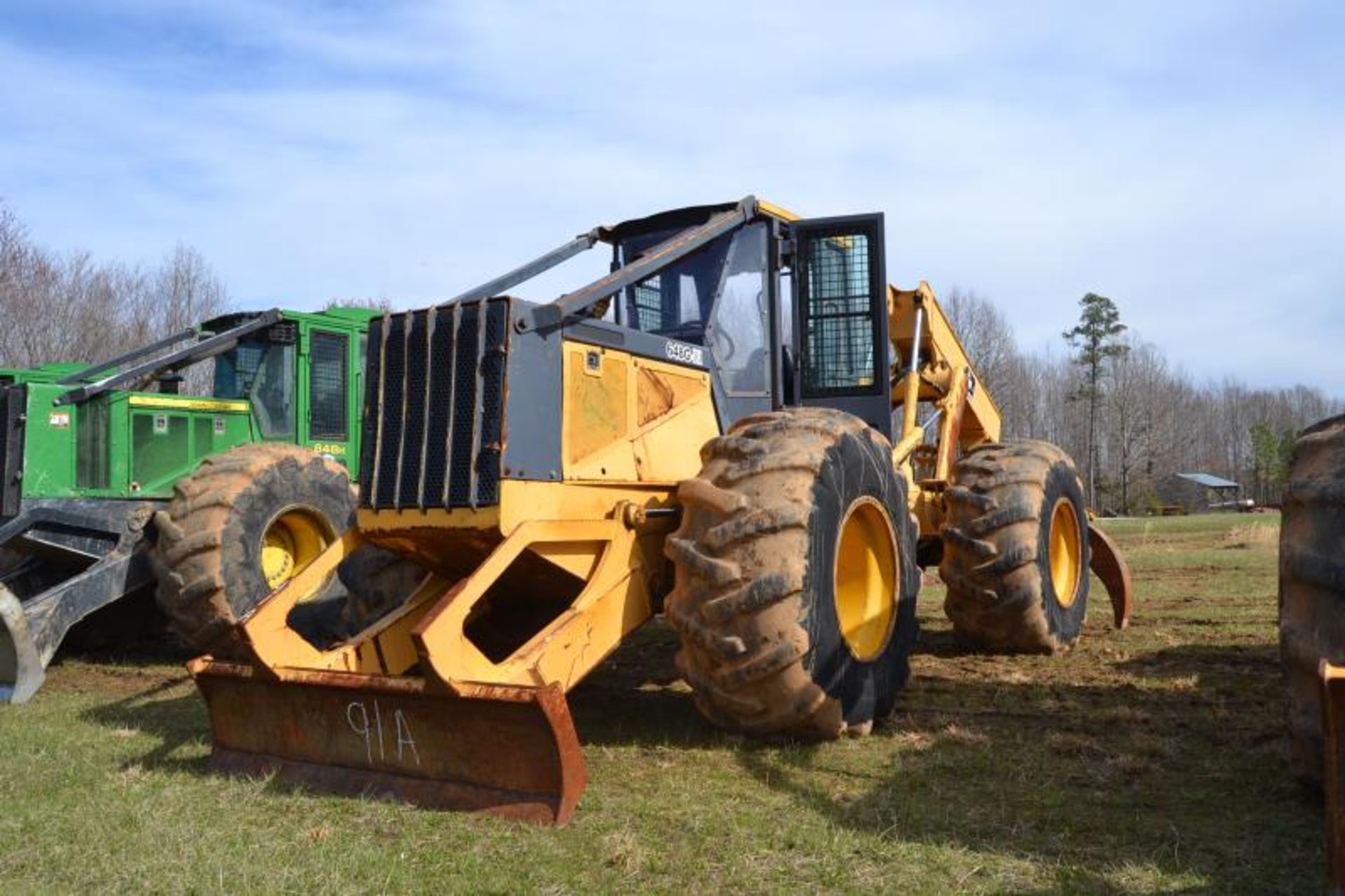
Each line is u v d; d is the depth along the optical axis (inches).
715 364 234.2
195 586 278.7
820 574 179.8
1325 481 134.9
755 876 132.7
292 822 156.5
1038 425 2758.4
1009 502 268.4
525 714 155.6
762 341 246.2
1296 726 139.5
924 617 376.2
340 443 389.4
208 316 1422.2
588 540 193.3
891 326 312.0
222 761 187.5
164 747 205.3
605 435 202.8
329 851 142.2
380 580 241.0
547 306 191.3
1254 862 132.3
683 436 221.3
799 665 175.9
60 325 1186.6
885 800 160.1
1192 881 126.4
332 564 193.9
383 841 147.9
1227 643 300.0
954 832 145.8
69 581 305.3
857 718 191.3
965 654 289.7
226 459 297.9
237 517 285.0
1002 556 265.7
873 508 199.9
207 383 467.5
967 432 352.2
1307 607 136.3
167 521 285.3
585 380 199.3
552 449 189.9
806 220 260.8
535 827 151.6
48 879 135.9
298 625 294.7
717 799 162.6
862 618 204.2
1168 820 148.8
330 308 392.8
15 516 329.1
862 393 257.4
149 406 351.3
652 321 242.4
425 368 191.2
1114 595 332.5
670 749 193.6
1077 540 301.4
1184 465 3093.0
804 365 260.7
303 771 177.8
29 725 230.5
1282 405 3683.6
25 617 269.3
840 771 176.2
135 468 348.5
